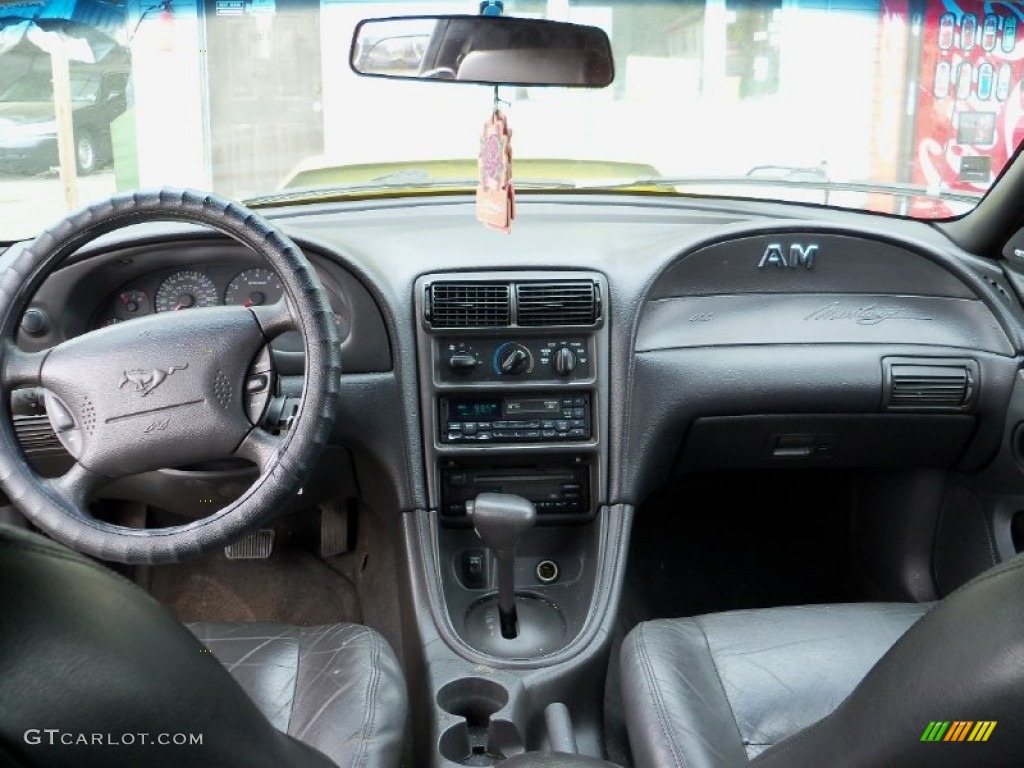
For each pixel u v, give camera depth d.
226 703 0.75
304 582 2.65
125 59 6.25
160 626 0.71
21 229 2.31
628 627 2.56
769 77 9.10
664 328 2.24
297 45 8.00
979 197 2.33
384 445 2.15
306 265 1.47
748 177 2.53
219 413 1.46
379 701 1.50
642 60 9.35
